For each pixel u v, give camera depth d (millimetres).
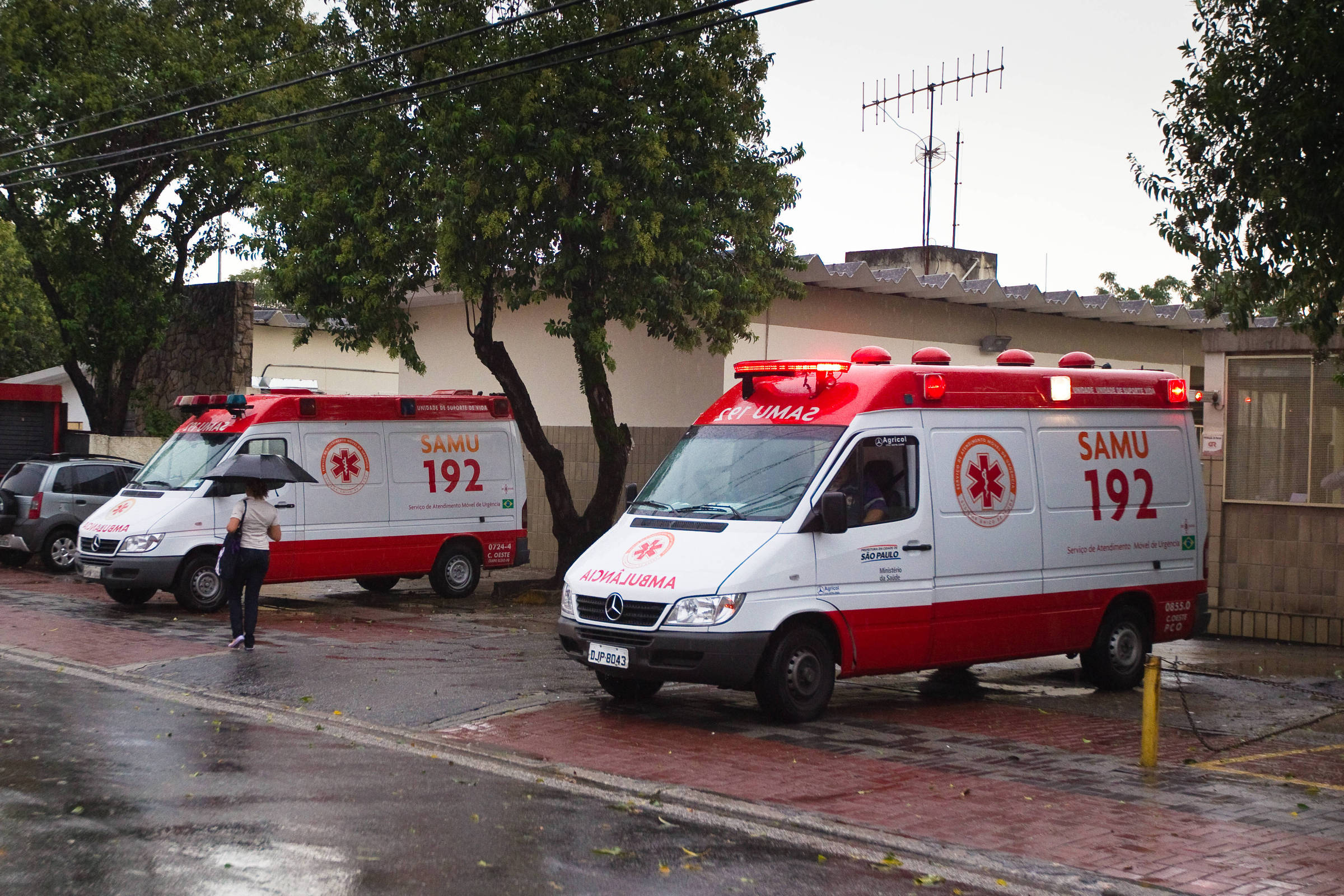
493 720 10062
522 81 17453
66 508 21469
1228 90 10773
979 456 11094
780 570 9789
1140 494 12219
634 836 6945
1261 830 7199
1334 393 15617
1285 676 13141
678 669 9625
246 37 28156
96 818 6836
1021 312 24078
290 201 19172
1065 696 11789
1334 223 10461
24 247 28484
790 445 10555
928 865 6598
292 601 18547
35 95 26719
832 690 10234
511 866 6262
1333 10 10391
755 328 20500
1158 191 11367
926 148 28203
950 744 9438
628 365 22234
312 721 10016
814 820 7363
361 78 18562
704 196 18609
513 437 19719
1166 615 12367
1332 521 15594
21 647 13320
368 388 36438
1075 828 7227
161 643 13750
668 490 10945
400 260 18391
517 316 24469
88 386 29203
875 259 29328
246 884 5793
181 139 22734
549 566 23859
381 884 5895
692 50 17859
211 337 30031
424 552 18641
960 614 10805
